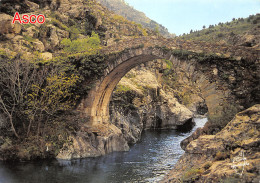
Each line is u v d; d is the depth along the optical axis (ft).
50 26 135.23
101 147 75.92
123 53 76.07
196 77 62.64
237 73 57.67
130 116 103.50
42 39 129.80
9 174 55.21
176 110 131.95
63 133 73.51
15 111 73.05
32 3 154.10
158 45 69.46
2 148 64.95
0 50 87.25
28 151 66.28
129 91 108.68
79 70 80.48
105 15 212.23
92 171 60.23
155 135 110.32
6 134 70.13
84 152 72.02
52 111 74.08
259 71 55.57
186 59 64.13
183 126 132.05
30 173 56.65
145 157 74.54
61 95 78.69
